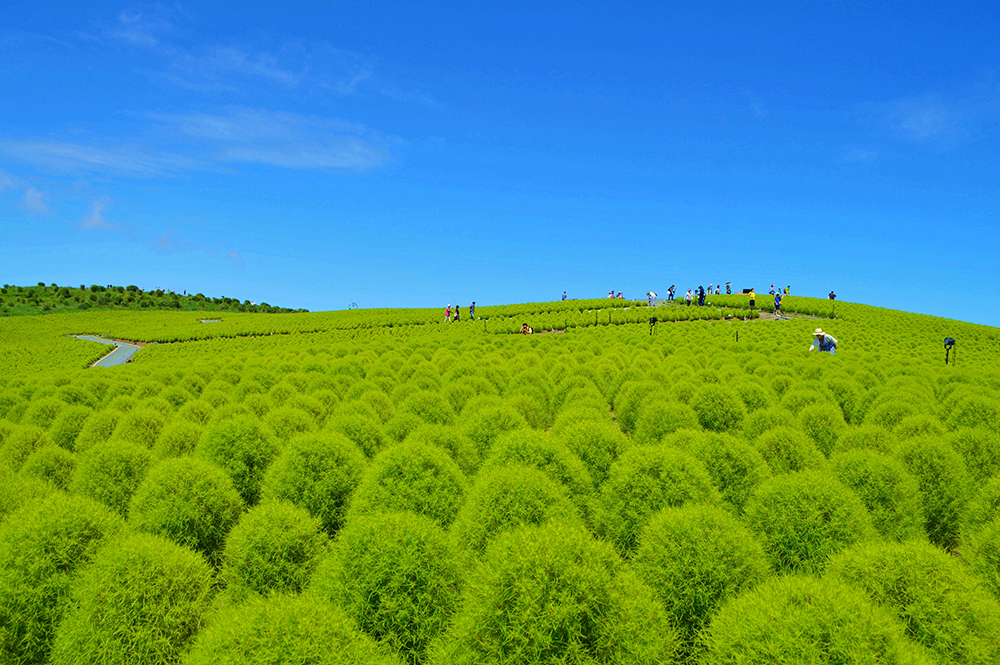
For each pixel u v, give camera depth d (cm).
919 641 424
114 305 9025
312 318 6512
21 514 600
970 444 864
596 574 414
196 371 1797
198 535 665
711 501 649
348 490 741
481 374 1561
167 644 486
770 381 1416
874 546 489
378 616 486
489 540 539
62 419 1177
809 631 365
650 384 1283
